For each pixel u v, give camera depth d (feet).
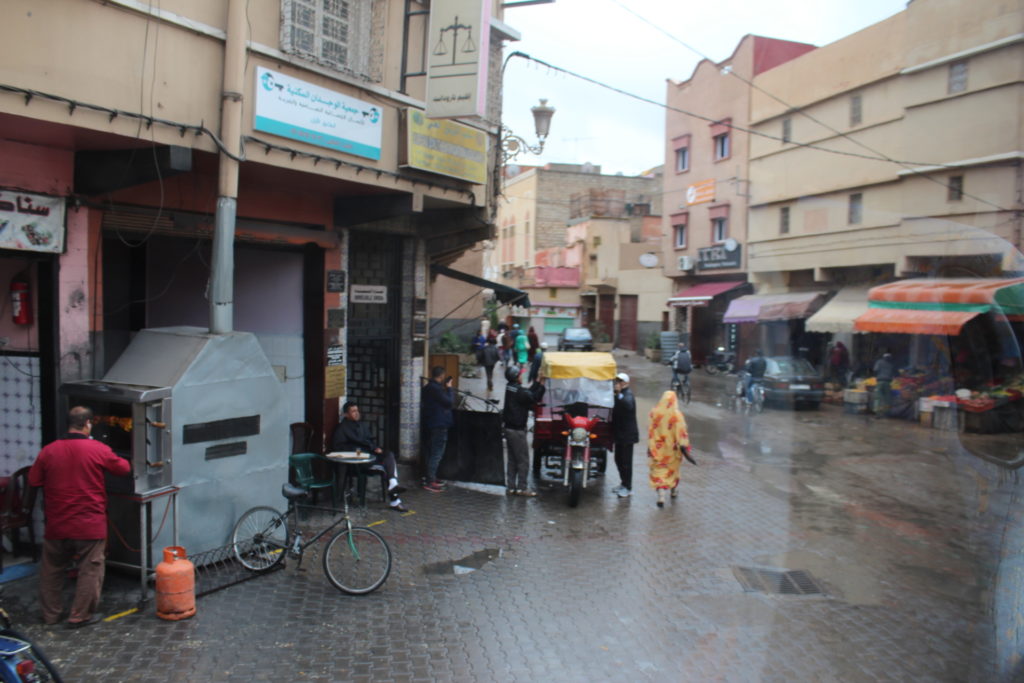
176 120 20.66
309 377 30.68
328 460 28.25
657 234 101.30
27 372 21.81
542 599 20.58
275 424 23.56
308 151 24.39
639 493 32.94
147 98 19.95
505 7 33.50
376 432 36.19
